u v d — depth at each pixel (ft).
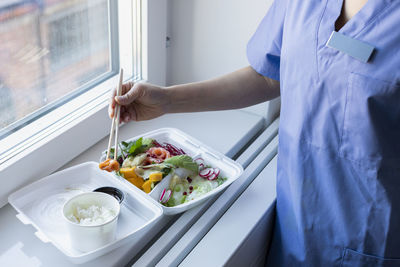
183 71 4.16
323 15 2.49
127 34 3.66
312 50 2.51
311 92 2.54
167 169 3.02
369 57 2.29
